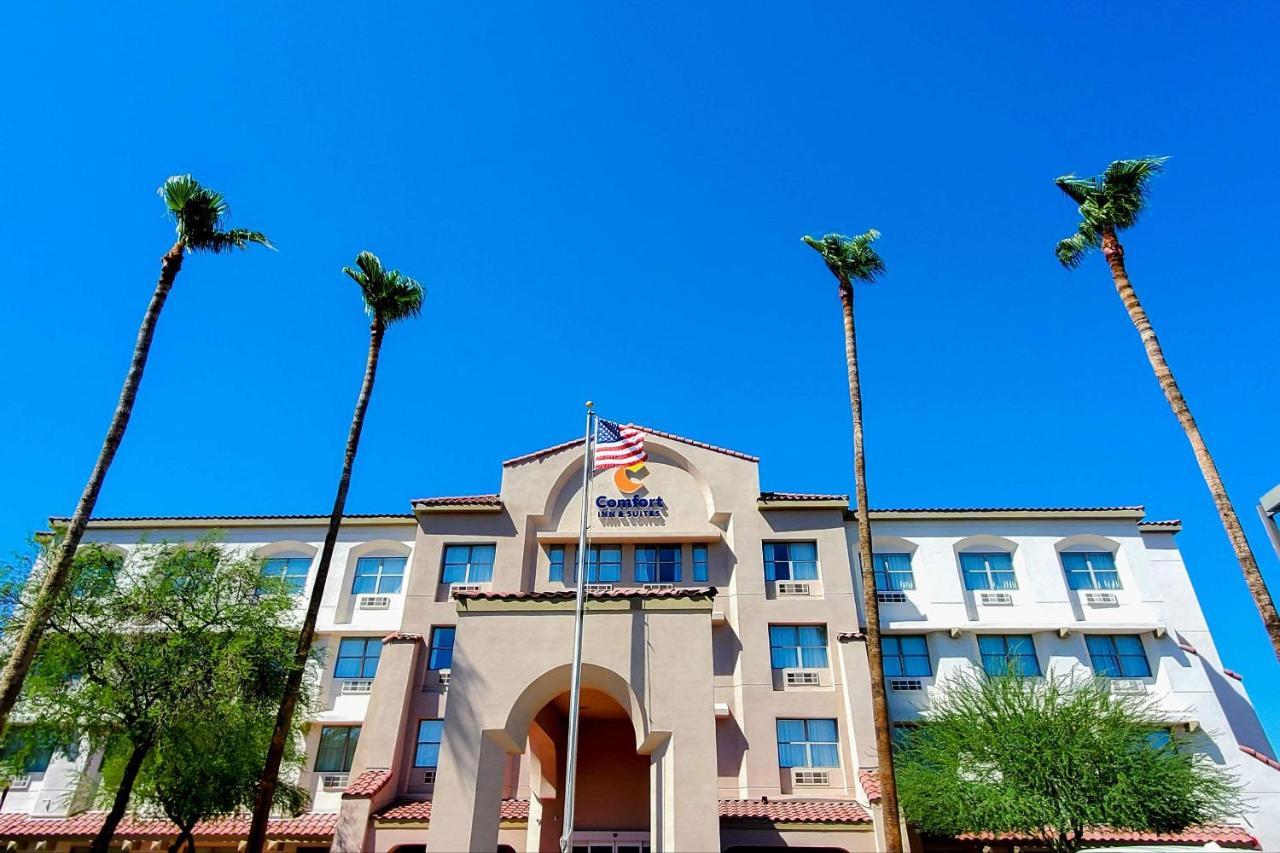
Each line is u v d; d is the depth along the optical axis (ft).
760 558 104.99
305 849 90.53
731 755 93.15
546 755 82.02
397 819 85.61
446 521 109.40
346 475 83.92
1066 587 105.19
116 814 66.49
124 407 64.18
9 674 54.75
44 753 98.32
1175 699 96.27
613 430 83.10
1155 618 102.42
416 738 96.73
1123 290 74.84
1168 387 69.51
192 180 72.33
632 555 107.45
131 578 82.38
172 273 70.49
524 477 112.16
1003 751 76.54
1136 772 73.67
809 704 95.66
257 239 75.10
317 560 112.47
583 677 58.75
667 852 51.78
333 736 100.22
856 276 90.22
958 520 110.32
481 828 53.06
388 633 105.60
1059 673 99.09
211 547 87.45
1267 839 86.28
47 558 74.43
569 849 54.65
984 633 102.58
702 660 58.03
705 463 112.37
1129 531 108.99
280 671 79.77
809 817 83.30
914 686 98.99
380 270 91.86
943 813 78.64
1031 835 78.84
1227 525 63.98
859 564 107.55
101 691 68.28
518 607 60.70
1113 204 77.56
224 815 79.25
